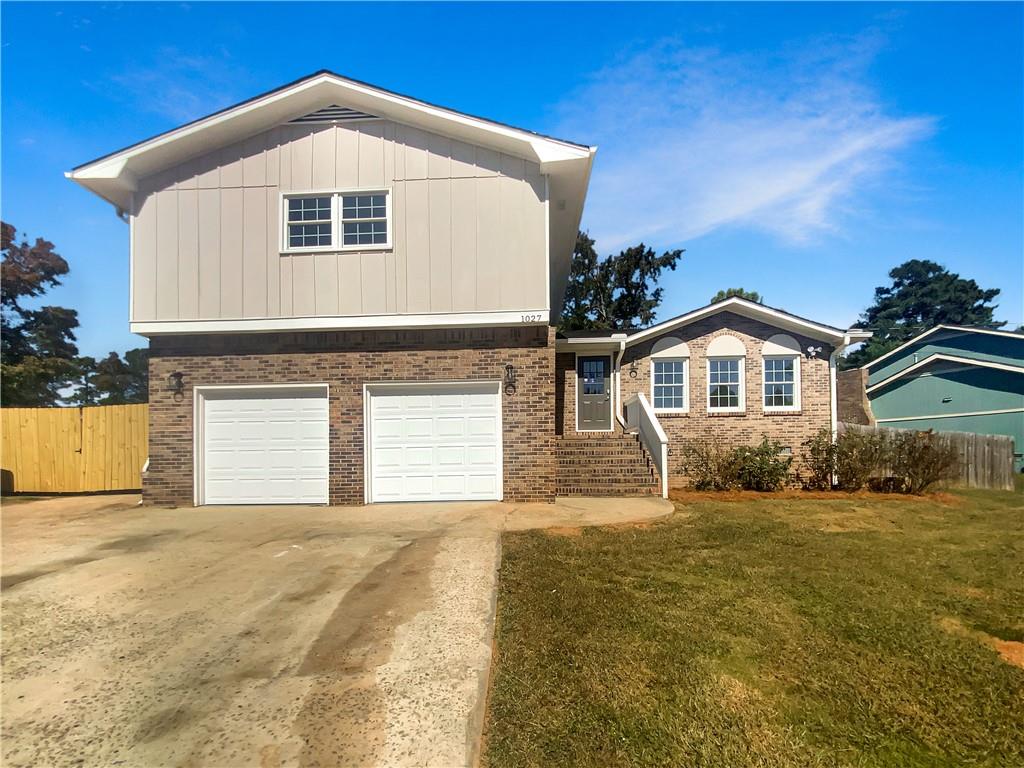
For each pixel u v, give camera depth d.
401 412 10.55
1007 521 9.46
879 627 4.77
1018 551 7.28
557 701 3.59
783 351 14.52
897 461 12.87
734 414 14.47
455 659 4.12
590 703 3.57
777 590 5.62
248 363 10.57
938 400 22.36
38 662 4.16
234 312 10.49
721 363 14.67
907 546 7.50
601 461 11.70
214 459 10.62
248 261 10.54
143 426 12.80
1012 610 5.21
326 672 3.95
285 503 10.50
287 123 10.65
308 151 10.62
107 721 3.42
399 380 10.46
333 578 5.98
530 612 4.95
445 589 5.56
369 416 10.53
